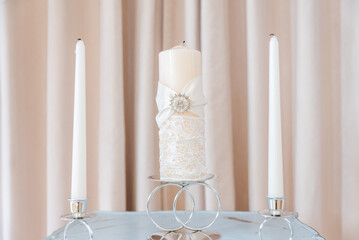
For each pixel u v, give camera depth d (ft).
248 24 3.03
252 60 2.99
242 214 2.51
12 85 3.16
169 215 2.50
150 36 3.08
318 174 2.82
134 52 3.24
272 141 1.70
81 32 3.31
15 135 3.16
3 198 3.14
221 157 2.98
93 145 3.30
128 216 2.47
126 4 3.37
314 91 2.86
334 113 3.02
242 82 3.30
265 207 2.92
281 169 1.68
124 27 3.37
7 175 3.13
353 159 2.85
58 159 3.05
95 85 3.34
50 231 3.02
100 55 3.14
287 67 3.21
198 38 3.15
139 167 3.04
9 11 3.19
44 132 3.33
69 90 3.16
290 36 3.19
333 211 2.96
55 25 3.11
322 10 2.95
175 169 1.87
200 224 2.20
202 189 3.05
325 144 2.92
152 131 3.06
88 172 3.28
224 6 3.04
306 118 2.85
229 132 3.03
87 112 3.32
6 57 3.16
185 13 3.17
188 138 1.87
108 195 3.00
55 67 3.09
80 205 1.64
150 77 3.06
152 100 3.07
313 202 2.81
